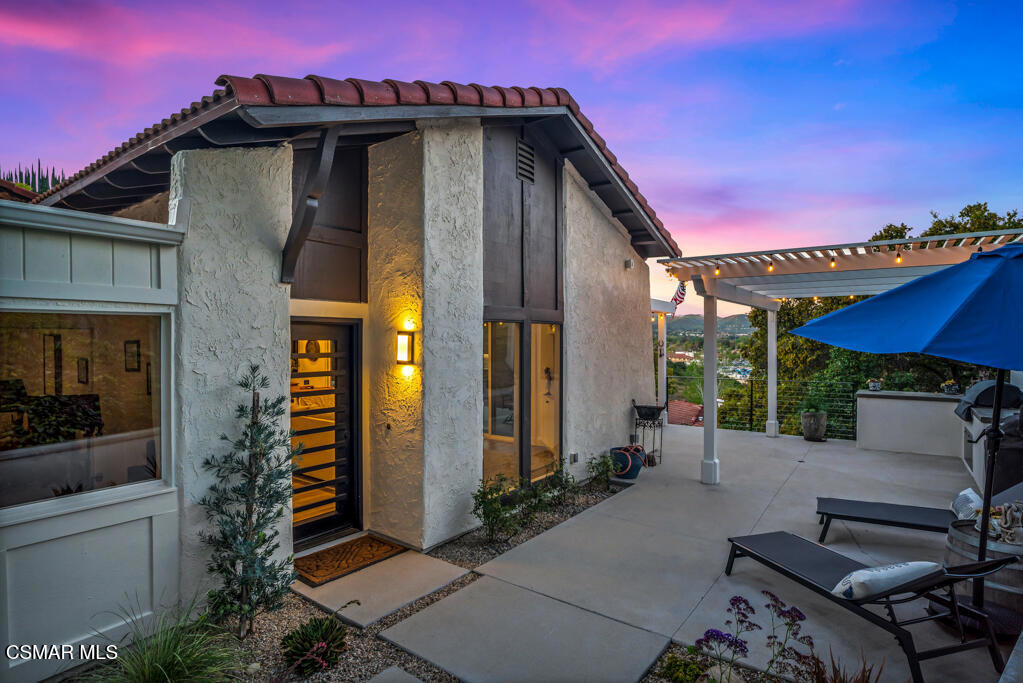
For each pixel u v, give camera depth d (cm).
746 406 1377
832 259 652
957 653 330
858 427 991
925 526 476
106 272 323
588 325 770
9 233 286
